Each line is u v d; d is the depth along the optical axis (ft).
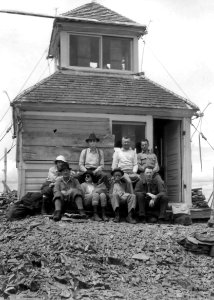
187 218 42.39
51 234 34.01
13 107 46.80
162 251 32.86
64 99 46.91
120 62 53.88
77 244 31.60
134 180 43.24
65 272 27.55
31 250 30.40
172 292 26.81
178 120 50.16
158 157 54.60
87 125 47.42
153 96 50.16
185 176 49.39
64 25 51.80
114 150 47.44
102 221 40.22
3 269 27.61
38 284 26.00
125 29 53.26
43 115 46.55
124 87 50.83
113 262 30.14
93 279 27.20
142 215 40.86
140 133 49.37
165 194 41.75
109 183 43.32
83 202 41.22
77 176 43.04
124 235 35.22
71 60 52.34
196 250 33.58
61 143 46.44
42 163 45.80
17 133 46.73
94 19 52.08
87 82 50.37
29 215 42.70
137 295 25.81
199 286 28.09
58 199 39.73
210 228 39.40
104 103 47.42
